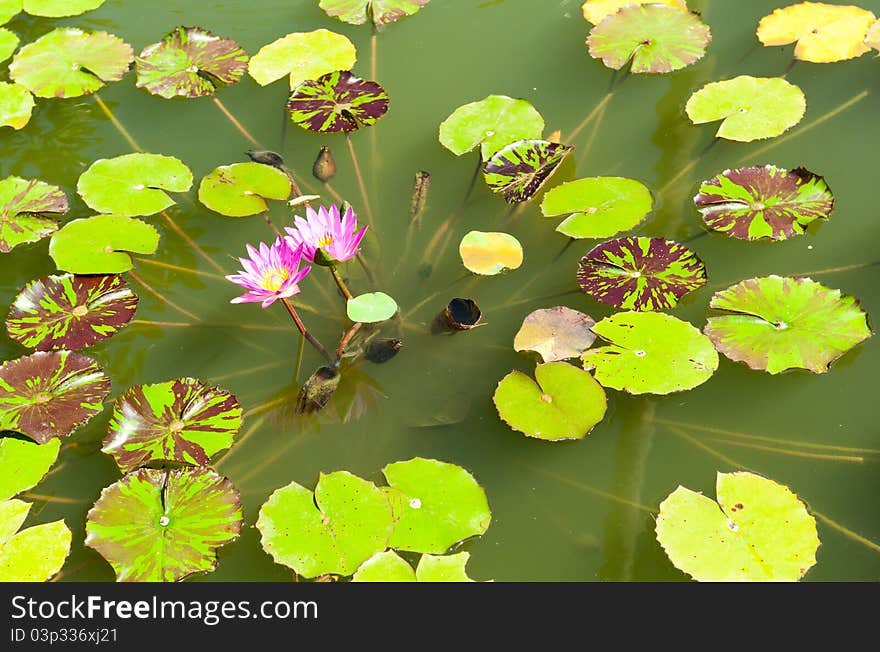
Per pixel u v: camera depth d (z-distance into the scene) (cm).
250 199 238
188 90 273
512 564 172
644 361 192
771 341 194
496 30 295
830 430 188
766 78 257
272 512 171
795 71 266
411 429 193
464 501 174
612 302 205
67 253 221
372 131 262
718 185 228
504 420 186
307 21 303
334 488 174
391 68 282
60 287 216
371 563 163
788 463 182
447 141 249
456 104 268
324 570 163
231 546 177
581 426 185
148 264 231
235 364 209
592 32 278
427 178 243
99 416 199
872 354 199
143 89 281
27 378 197
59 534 173
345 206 186
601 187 231
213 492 176
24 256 236
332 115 259
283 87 280
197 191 249
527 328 201
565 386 190
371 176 249
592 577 170
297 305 221
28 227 234
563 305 214
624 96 267
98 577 172
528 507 180
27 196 239
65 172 255
